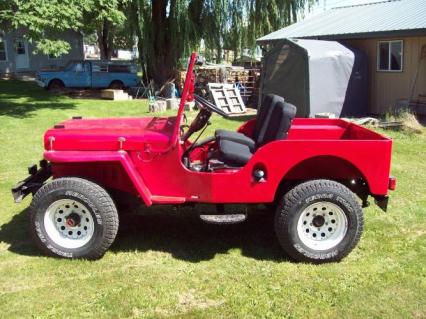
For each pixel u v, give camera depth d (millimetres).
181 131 4969
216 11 20531
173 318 3719
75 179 4605
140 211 5945
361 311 3830
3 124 12664
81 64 23000
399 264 4602
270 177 4582
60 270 4445
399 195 6656
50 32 15203
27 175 7523
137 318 3725
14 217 5762
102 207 4527
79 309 3834
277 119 5027
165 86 20297
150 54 21141
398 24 13719
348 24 15531
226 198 4633
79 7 15172
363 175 4598
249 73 19188
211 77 19031
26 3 13945
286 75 13617
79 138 4727
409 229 5469
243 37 21125
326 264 4609
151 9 20828
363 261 4668
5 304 3896
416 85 13680
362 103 14258
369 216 5836
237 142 5227
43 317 3727
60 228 4695
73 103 18328
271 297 4016
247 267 4547
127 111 16469
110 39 34750
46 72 22703
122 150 4695
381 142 4516
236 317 3742
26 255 4750
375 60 14477
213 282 4254
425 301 3979
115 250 4891
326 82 13219
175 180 4711
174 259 4711
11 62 29578
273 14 20891
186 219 5723
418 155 9148
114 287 4156
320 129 5855
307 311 3822
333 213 4613
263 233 5340
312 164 4883
